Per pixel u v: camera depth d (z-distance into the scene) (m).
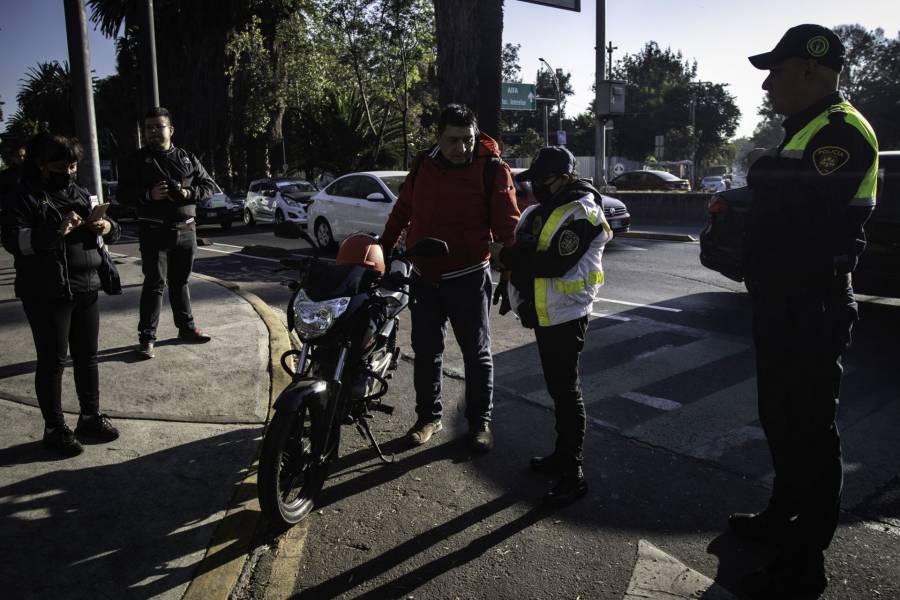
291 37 30.91
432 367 4.05
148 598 2.57
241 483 3.40
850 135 2.37
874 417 4.30
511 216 3.79
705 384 4.96
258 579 2.76
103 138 43.19
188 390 4.65
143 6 10.70
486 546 2.96
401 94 30.03
